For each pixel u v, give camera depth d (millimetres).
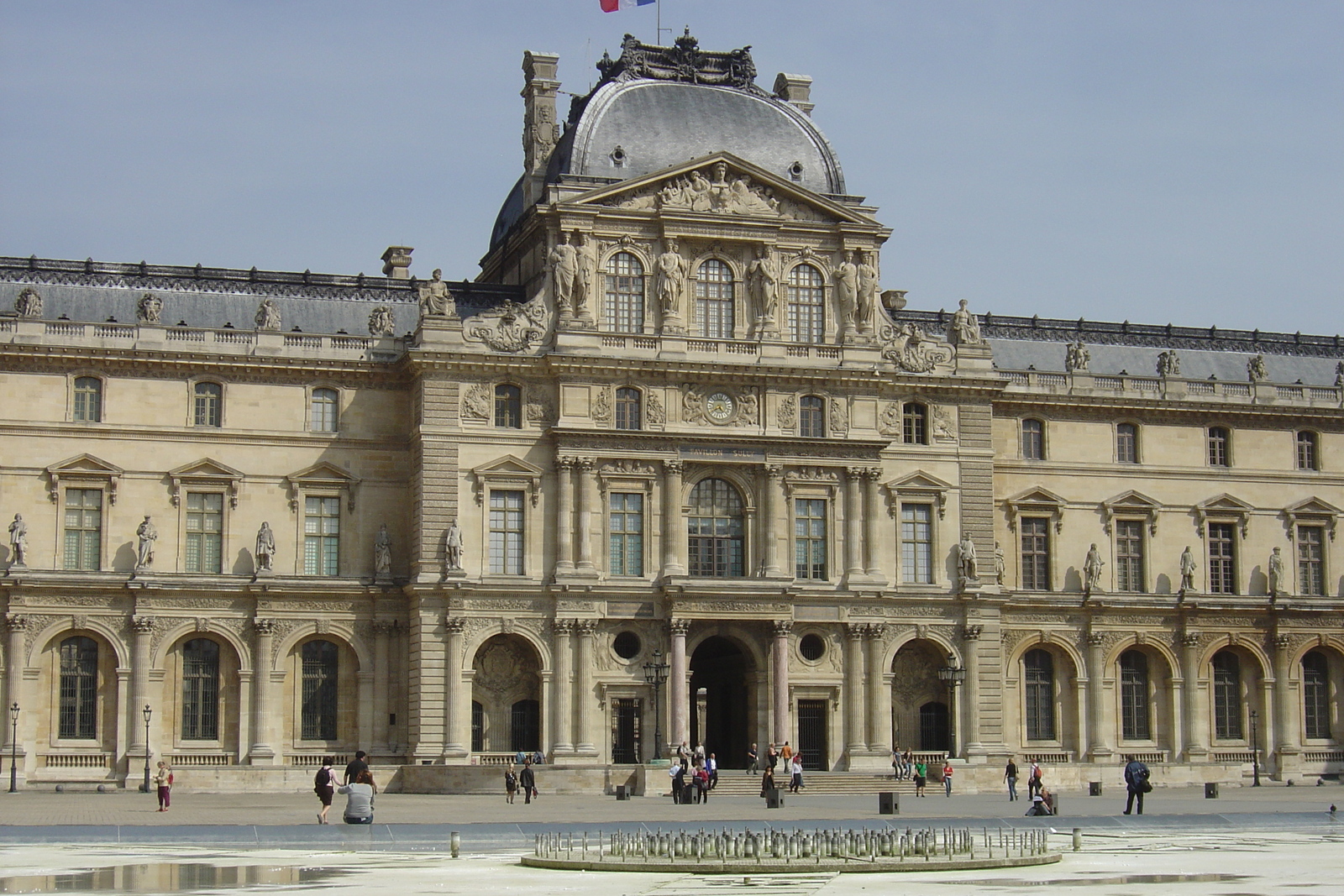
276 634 112750
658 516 115312
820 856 63594
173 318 117500
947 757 114000
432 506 112625
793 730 115250
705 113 122812
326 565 115188
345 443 116188
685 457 115500
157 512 113000
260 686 111938
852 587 117312
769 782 96125
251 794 106375
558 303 115312
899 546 119812
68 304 116000
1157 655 127625
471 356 113562
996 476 126750
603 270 116688
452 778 105812
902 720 120250
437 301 114688
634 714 113938
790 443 117125
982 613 119625
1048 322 136250
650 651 114188
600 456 114375
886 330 121188
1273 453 133000
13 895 52688
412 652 113312
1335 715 130875
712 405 116938
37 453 111375
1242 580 130875
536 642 112812
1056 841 72562
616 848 66188
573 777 104875
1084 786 117188
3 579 107938
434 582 111500
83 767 109375
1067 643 125250
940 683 120938
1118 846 70375
